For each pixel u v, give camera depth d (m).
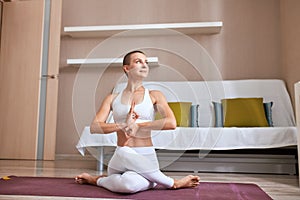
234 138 2.38
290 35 2.99
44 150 3.35
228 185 1.64
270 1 3.46
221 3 3.53
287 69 3.14
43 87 3.47
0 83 3.53
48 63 3.49
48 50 3.52
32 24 3.59
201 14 3.54
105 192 1.33
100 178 1.49
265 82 3.24
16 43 3.58
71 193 1.32
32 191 1.36
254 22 3.46
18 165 2.73
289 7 3.01
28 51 3.54
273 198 1.32
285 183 1.80
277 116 3.08
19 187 1.46
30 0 3.63
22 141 3.40
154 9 3.63
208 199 1.22
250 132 2.39
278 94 3.16
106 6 3.71
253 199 1.25
